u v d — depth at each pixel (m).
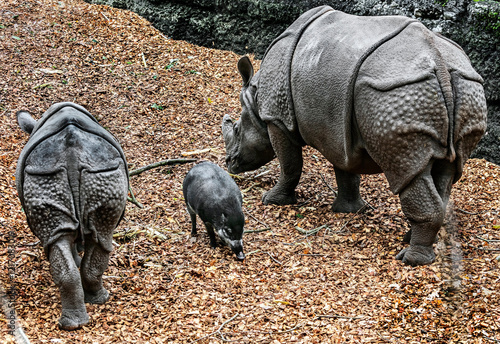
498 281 5.58
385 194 7.83
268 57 7.02
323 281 5.55
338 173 7.15
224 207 5.92
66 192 4.44
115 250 6.09
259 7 12.32
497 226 6.94
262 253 6.19
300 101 6.33
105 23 12.73
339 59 5.78
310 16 6.68
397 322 4.83
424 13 9.90
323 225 6.84
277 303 5.13
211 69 11.79
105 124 9.50
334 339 4.54
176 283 5.50
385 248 6.19
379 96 5.30
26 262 5.59
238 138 7.82
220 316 4.92
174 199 7.50
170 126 9.68
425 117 5.09
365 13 10.82
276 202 7.52
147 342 4.48
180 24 13.20
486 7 9.09
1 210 6.51
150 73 11.28
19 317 4.65
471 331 4.70
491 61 9.14
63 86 10.37
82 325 4.62
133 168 8.32
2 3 12.63
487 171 8.81
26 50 11.25
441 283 5.35
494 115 9.30
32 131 5.22
